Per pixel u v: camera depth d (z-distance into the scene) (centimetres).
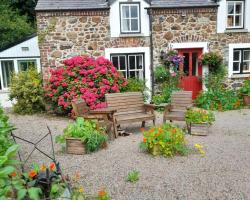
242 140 627
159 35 1021
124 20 1006
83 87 871
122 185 411
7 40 1595
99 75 882
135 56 1027
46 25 952
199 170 457
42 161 510
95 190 397
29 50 1341
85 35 980
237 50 1086
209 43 1054
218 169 460
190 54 1066
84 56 937
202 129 668
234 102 1038
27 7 2030
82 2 988
